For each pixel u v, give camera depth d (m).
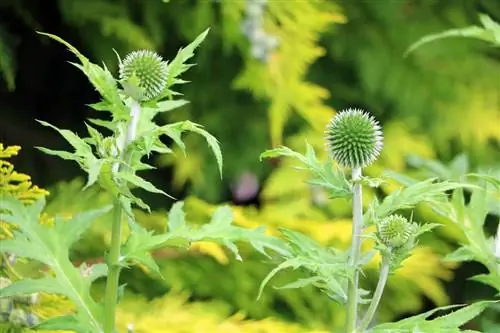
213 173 2.66
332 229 2.15
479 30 1.47
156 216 2.16
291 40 2.32
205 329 1.73
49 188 2.23
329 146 1.39
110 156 1.29
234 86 2.36
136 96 1.30
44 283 1.30
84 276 1.33
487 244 1.45
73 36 2.56
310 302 2.29
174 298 1.92
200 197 2.68
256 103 2.74
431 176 1.66
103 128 2.65
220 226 1.31
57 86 2.65
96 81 1.28
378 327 1.30
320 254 1.31
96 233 1.98
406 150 2.64
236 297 2.19
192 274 2.16
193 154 2.61
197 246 1.90
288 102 2.31
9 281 1.37
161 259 2.15
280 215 2.20
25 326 1.38
